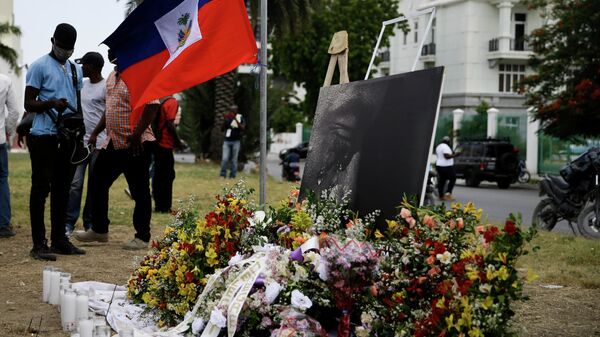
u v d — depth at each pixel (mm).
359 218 5750
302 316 4984
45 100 8602
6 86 10352
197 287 5820
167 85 7230
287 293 5094
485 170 31172
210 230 5895
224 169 23453
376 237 5219
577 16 28531
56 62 8711
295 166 28125
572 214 13227
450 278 4574
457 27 52719
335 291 4867
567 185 13219
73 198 10492
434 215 4914
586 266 8906
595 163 12891
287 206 6324
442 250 4602
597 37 28547
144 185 9438
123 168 9430
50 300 6793
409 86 5664
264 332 5273
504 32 51125
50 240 10070
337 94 6684
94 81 10398
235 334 5215
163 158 13125
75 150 8836
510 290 4305
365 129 6047
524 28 51969
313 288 5109
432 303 4527
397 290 4828
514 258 4398
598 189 12789
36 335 5758
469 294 4312
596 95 27219
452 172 22453
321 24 51812
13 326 5984
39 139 8641
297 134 63406
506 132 39875
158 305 6109
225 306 5184
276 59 54719
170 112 13023
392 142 5645
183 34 7359
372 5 51344
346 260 4777
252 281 5184
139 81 7840
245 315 5145
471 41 52062
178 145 13227
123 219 12523
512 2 50875
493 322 4234
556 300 7078
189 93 36656
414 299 4750
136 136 9055
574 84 29234
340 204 6027
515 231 4418
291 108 68812
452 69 53438
